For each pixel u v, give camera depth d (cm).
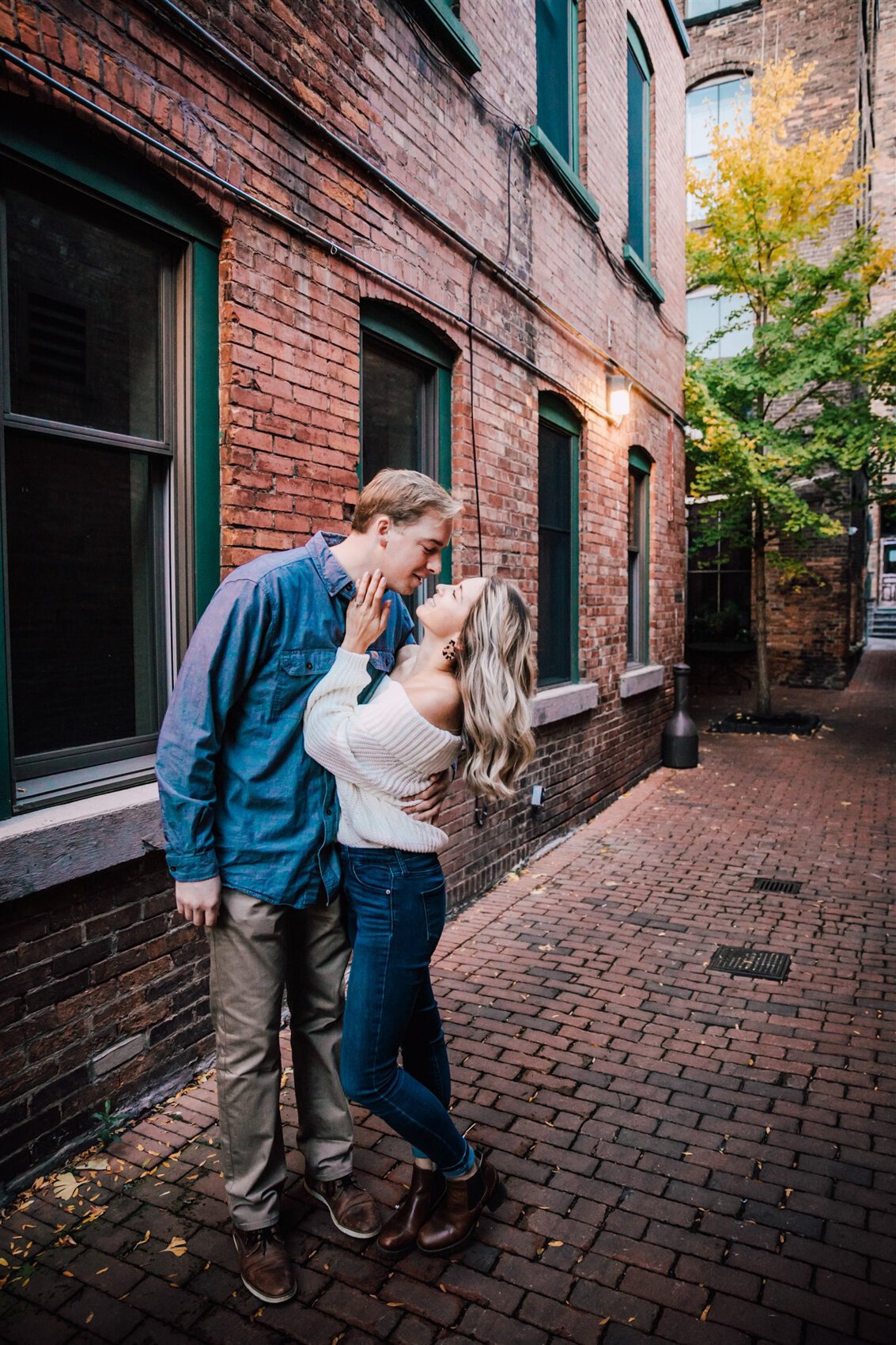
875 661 1964
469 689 195
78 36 235
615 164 716
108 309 271
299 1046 228
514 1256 221
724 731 1147
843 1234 231
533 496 556
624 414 707
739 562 1587
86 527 271
